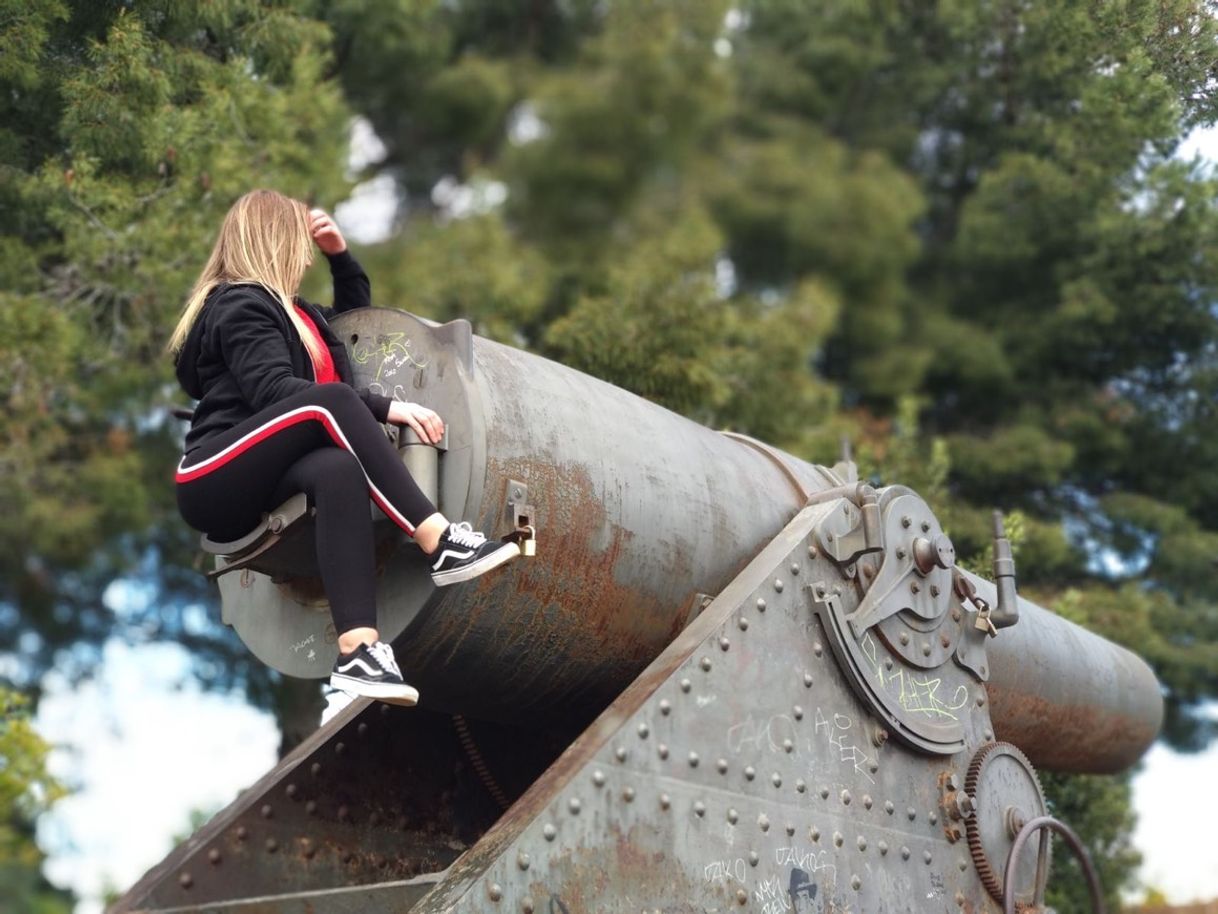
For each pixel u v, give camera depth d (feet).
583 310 25.50
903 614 13.51
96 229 22.08
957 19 28.14
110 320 27.30
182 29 20.29
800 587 12.78
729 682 11.94
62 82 18.35
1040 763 17.62
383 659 10.41
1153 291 28.37
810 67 49.80
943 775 13.64
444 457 11.27
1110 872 24.52
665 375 24.73
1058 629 17.13
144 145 20.13
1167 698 30.48
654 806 11.17
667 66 55.06
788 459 14.44
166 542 37.93
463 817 13.96
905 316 46.21
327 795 13.20
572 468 11.88
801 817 12.13
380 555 11.42
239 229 11.93
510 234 49.49
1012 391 37.37
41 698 40.96
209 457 10.96
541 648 12.06
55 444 33.65
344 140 29.48
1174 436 31.65
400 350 11.83
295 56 24.03
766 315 33.83
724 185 52.42
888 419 41.70
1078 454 32.63
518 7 56.08
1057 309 33.01
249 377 11.06
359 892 11.48
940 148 42.14
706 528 12.90
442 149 52.19
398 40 31.55
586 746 11.10
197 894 12.26
